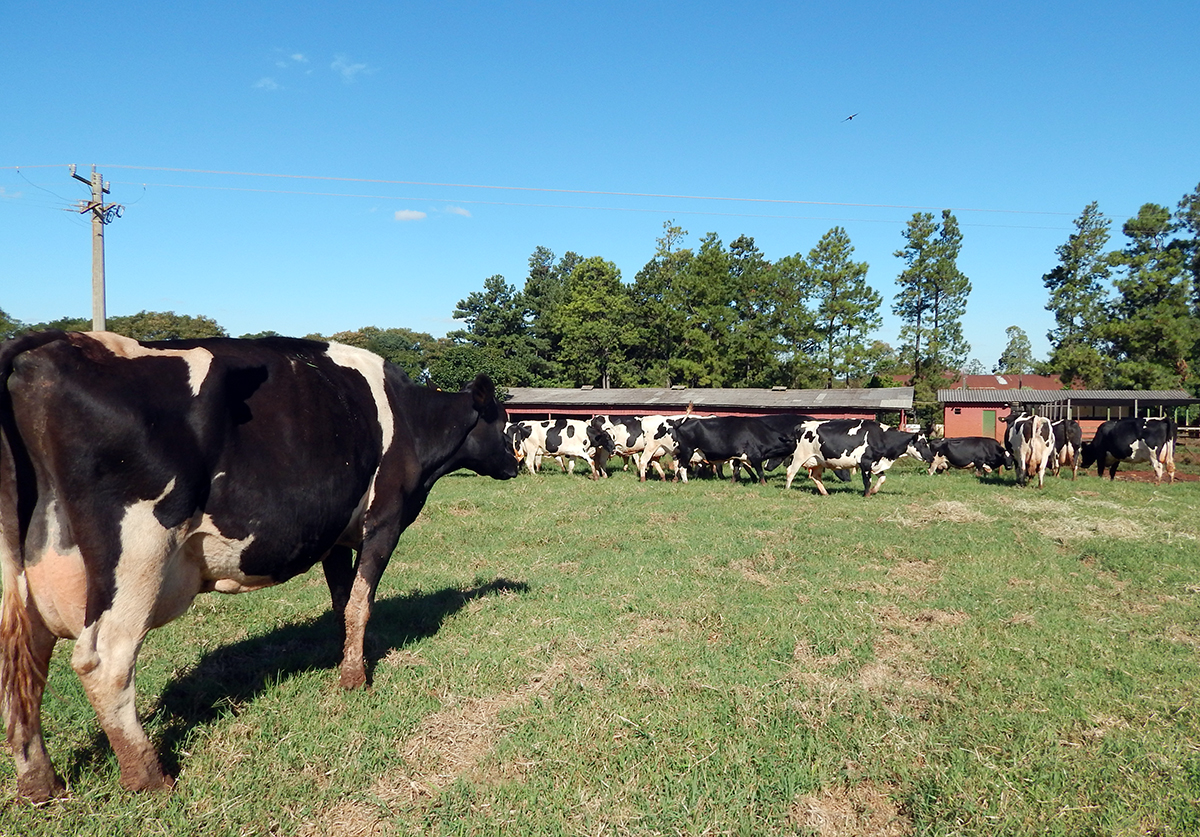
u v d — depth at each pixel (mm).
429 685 5031
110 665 3506
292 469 4219
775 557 9172
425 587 7781
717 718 4609
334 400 4680
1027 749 4301
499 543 10227
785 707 4738
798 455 17156
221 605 7051
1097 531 11477
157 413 3623
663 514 12766
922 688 5168
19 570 3439
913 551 9641
